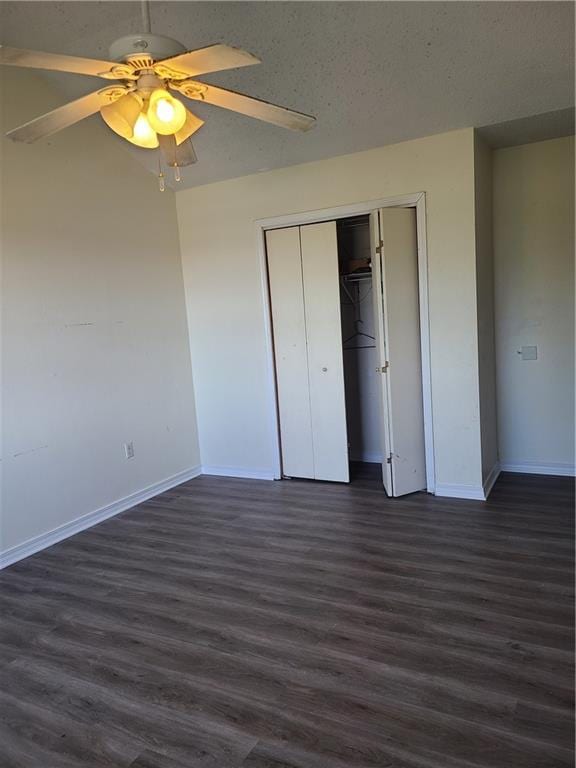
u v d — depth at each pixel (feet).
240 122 10.75
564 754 4.97
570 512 10.57
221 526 11.15
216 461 14.90
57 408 10.80
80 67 5.65
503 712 5.54
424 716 5.55
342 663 6.49
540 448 12.93
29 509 10.25
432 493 12.05
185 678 6.42
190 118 7.02
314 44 8.57
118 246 12.27
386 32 8.21
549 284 12.28
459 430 11.51
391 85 9.41
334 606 7.78
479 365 11.19
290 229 12.84
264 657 6.72
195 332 14.52
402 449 11.88
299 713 5.72
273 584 8.55
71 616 8.00
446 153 10.78
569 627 6.91
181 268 14.34
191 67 5.78
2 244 9.73
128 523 11.62
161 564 9.56
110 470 12.07
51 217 10.66
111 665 6.77
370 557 9.23
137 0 7.93
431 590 8.02
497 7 7.58
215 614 7.80
